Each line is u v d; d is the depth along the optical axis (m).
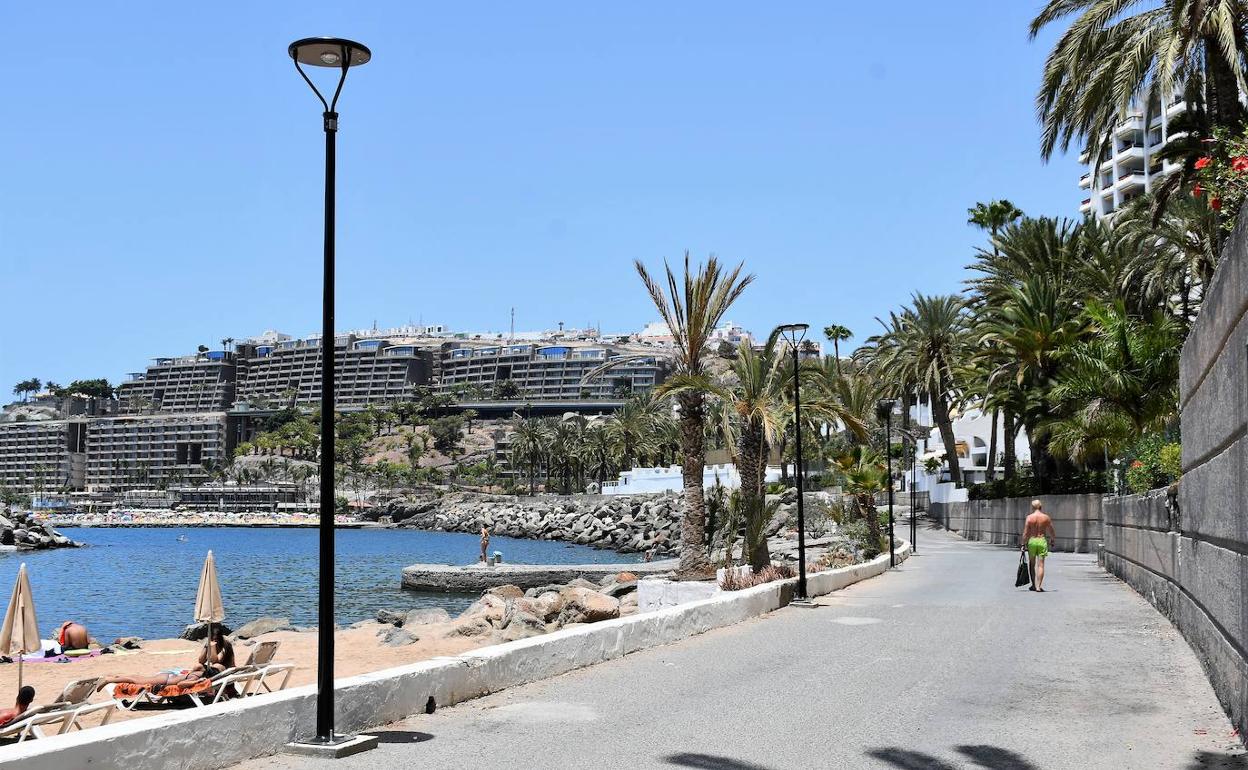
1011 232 46.91
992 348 44.81
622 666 12.94
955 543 54.38
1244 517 7.91
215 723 7.79
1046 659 12.85
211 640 15.38
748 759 8.05
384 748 8.49
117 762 7.02
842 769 7.73
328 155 9.09
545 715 9.85
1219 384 9.02
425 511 192.38
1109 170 96.56
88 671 19.39
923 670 12.25
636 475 127.81
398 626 27.36
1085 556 35.75
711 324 28.77
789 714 9.77
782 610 19.77
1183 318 33.34
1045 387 40.81
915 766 7.80
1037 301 40.94
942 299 61.50
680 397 28.86
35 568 71.31
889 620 17.66
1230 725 8.88
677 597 25.45
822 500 64.56
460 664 10.55
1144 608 18.02
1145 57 23.38
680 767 7.80
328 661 8.52
